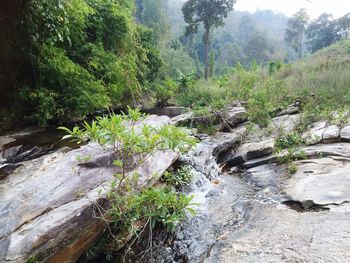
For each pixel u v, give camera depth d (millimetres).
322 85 9875
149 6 27328
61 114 6645
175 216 2758
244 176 5172
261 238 2996
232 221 3559
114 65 8836
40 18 5535
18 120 6059
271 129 6918
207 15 27156
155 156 3797
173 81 15023
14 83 5988
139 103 12133
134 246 3000
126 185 2768
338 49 19484
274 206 3779
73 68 6723
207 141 6598
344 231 2787
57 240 2291
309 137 5660
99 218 2586
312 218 3213
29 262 2100
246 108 8930
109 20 9438
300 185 4051
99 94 7500
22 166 3527
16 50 5832
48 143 5141
